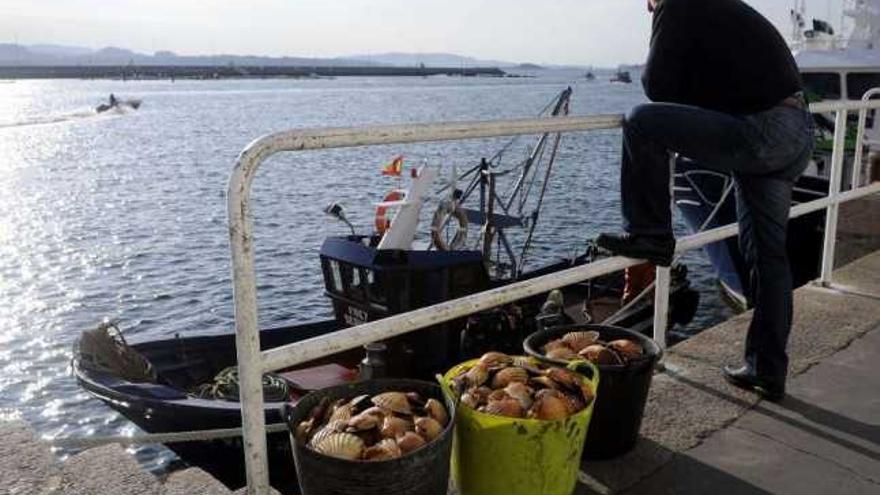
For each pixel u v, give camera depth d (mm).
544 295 9414
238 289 2428
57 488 2879
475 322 7441
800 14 14180
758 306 3680
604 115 3338
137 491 2861
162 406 6148
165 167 40750
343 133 2496
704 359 4215
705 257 15945
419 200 7844
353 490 2312
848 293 5449
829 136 12781
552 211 22969
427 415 2555
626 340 3314
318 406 2648
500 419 2580
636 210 3395
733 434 3396
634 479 3037
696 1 3176
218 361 8609
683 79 3268
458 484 2812
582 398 2754
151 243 22375
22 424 3396
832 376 4020
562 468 2666
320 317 15305
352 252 7418
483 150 36031
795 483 3014
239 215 2361
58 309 16328
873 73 12336
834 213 5500
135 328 15094
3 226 24922
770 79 3164
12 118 82125
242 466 6406
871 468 3125
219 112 92250
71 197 30922
